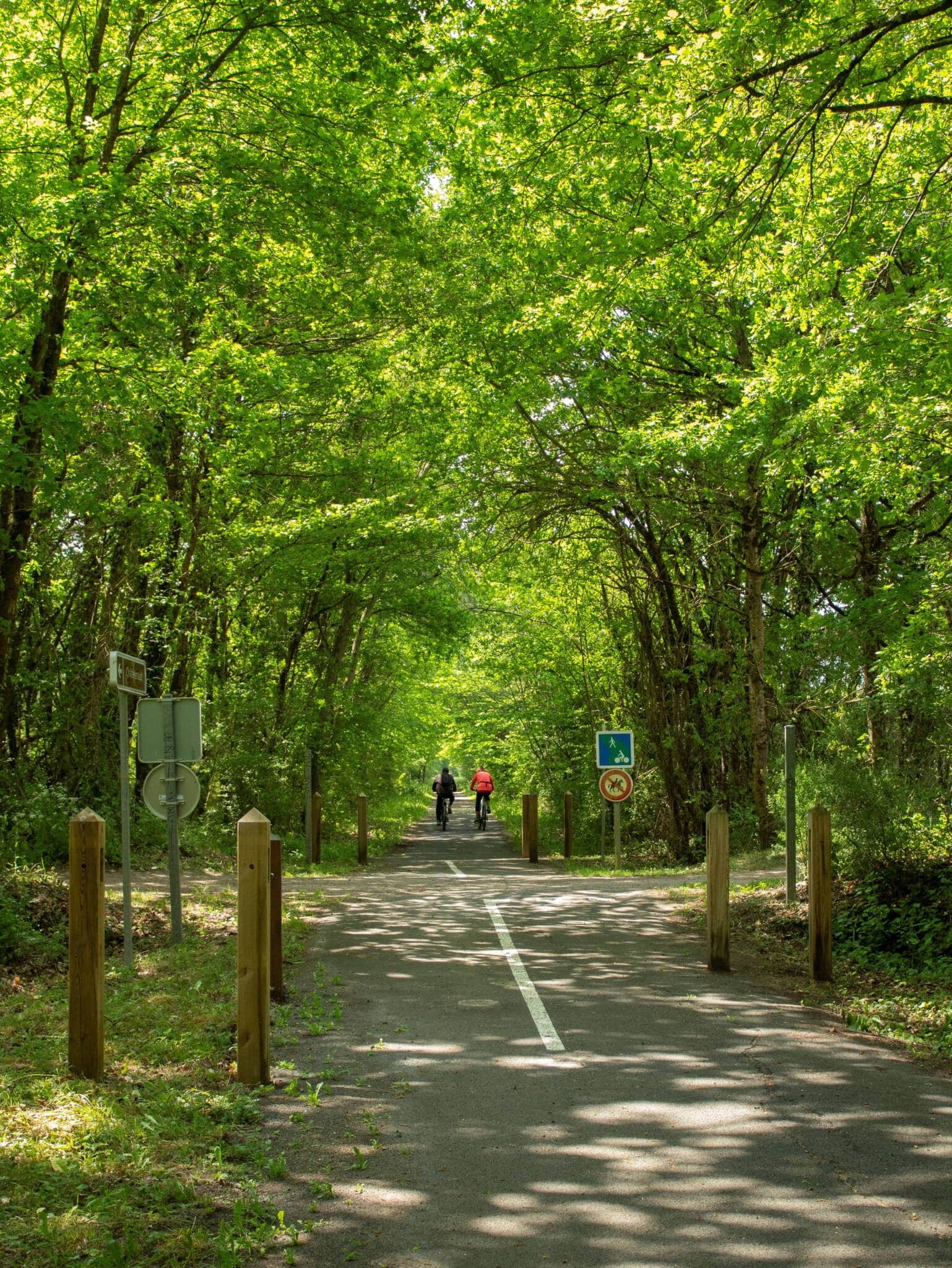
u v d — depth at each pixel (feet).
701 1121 17.88
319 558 68.33
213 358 46.21
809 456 44.09
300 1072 20.61
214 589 71.67
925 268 38.73
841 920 35.55
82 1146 16.16
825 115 31.89
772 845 63.87
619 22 30.94
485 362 57.31
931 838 38.40
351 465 67.46
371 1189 15.28
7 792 50.52
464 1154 16.52
